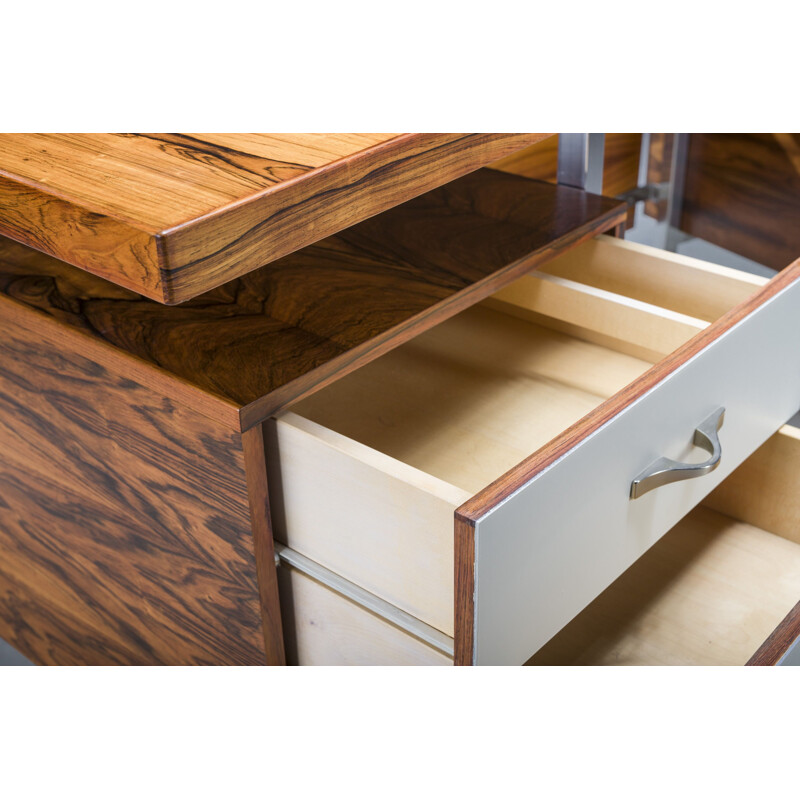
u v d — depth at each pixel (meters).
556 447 0.62
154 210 0.56
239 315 0.79
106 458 0.78
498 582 0.60
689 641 0.90
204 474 0.71
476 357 1.03
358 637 0.72
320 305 0.82
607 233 1.02
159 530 0.78
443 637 0.66
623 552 0.73
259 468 0.69
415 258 0.90
